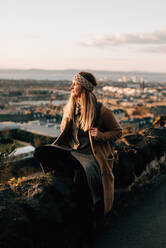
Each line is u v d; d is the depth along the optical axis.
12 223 1.99
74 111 2.48
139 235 2.89
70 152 2.40
